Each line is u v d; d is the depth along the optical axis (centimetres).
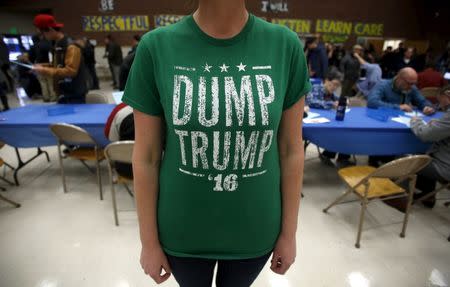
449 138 194
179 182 60
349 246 184
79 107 275
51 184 255
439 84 411
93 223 202
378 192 186
